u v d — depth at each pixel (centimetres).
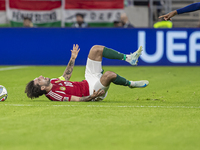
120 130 1251
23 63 4247
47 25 5153
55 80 1902
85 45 4209
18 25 5103
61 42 4219
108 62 4212
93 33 4194
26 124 1349
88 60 1902
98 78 1886
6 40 4238
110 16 5175
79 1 5119
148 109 1675
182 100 2041
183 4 5444
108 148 1037
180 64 4128
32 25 5125
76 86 1880
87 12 5153
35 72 3606
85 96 1881
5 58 4247
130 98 2134
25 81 2942
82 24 5166
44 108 1681
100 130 1250
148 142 1098
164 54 4128
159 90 2450
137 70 3756
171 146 1058
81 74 3412
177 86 2631
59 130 1252
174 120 1423
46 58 4244
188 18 5559
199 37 4097
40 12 5112
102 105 1770
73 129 1266
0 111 1619
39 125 1330
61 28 4212
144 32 4147
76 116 1494
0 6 5062
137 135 1182
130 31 4162
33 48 4238
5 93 1927
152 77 3191
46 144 1083
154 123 1365
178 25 5569
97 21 5181
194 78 3105
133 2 5253
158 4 5284
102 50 1892
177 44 4112
